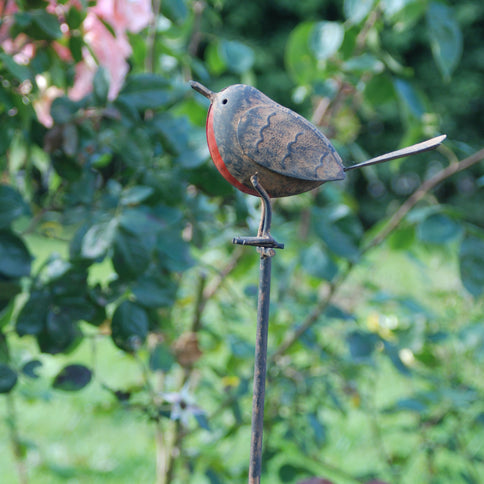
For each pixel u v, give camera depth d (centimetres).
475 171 2284
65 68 270
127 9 269
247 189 169
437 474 375
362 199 2377
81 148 248
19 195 250
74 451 618
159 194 265
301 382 353
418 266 367
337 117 394
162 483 341
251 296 335
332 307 329
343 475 353
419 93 338
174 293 262
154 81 259
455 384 379
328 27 344
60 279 251
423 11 326
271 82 2138
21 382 349
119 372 620
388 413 342
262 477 395
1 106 261
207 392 370
